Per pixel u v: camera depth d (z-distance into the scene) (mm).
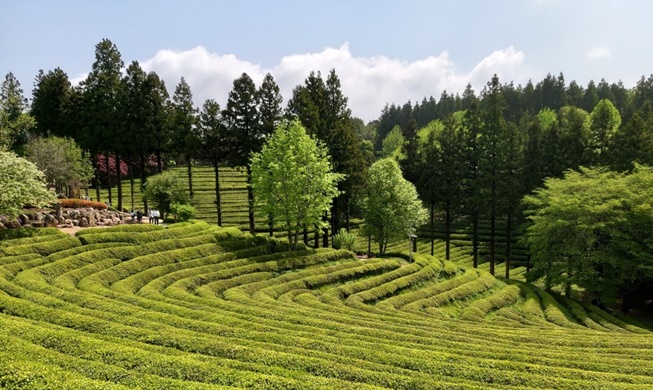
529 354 20422
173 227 42500
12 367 11516
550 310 37031
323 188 45312
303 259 41531
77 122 68125
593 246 44031
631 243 40531
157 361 13977
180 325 20000
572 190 46031
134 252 34969
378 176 57781
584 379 16938
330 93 59000
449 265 48625
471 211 57062
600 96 145375
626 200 41844
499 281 46562
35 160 56250
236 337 18922
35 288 23859
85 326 17938
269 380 13398
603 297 41656
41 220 41750
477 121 57656
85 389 10977
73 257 30828
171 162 104000
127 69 61969
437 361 17453
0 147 47688
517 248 67625
